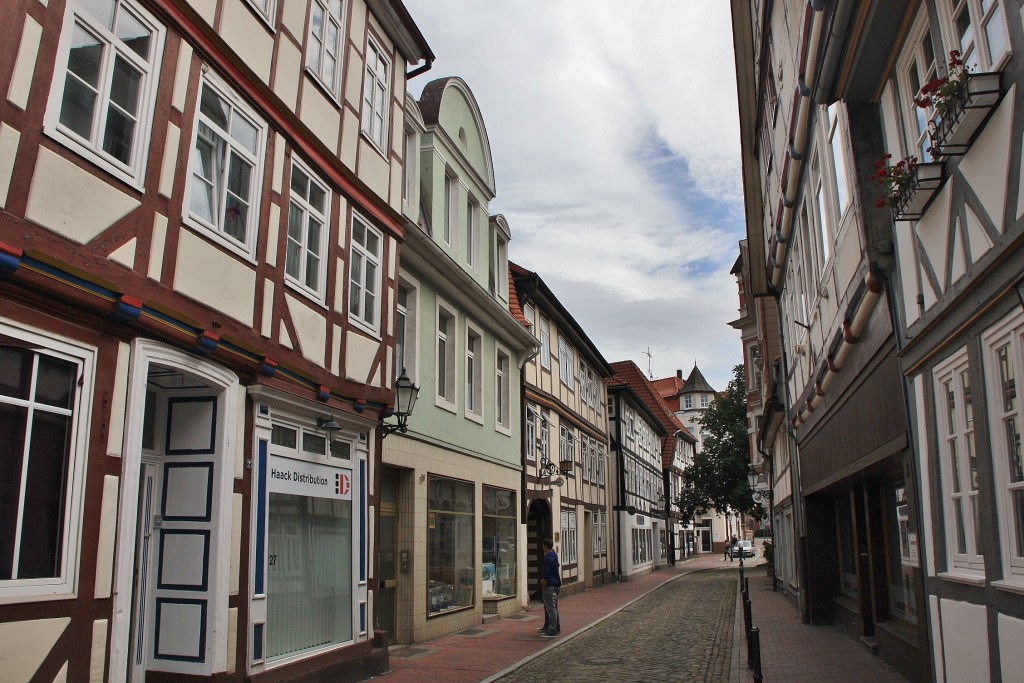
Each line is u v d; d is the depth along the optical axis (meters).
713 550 77.06
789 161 12.18
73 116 6.10
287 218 9.12
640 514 39.44
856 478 11.41
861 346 9.45
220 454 7.78
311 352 9.52
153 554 7.74
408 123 14.17
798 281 14.27
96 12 6.35
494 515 18.53
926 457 7.16
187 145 7.37
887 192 7.06
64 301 5.88
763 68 14.38
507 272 20.02
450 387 16.09
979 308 5.70
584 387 30.91
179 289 7.14
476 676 10.80
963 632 6.41
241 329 8.10
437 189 15.52
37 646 5.45
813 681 10.08
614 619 18.95
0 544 5.32
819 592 16.92
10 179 5.42
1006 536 5.51
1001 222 5.23
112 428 6.30
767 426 24.78
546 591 15.50
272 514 8.73
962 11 5.80
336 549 10.12
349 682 9.93
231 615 7.73
